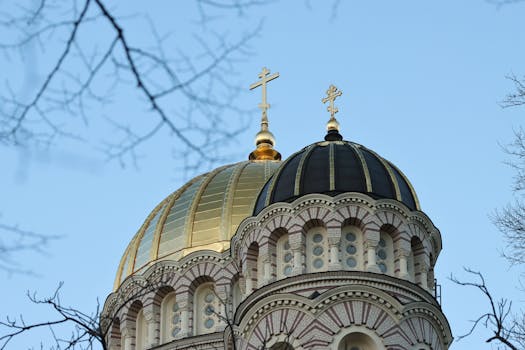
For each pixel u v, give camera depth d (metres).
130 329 115.94
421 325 93.56
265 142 141.38
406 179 106.00
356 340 91.19
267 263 97.69
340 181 100.88
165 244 121.06
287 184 102.19
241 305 97.75
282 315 91.88
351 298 91.88
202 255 115.75
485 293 47.28
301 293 93.00
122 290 118.06
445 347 96.50
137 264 122.06
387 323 91.44
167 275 115.44
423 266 99.31
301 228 97.56
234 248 105.75
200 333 112.69
